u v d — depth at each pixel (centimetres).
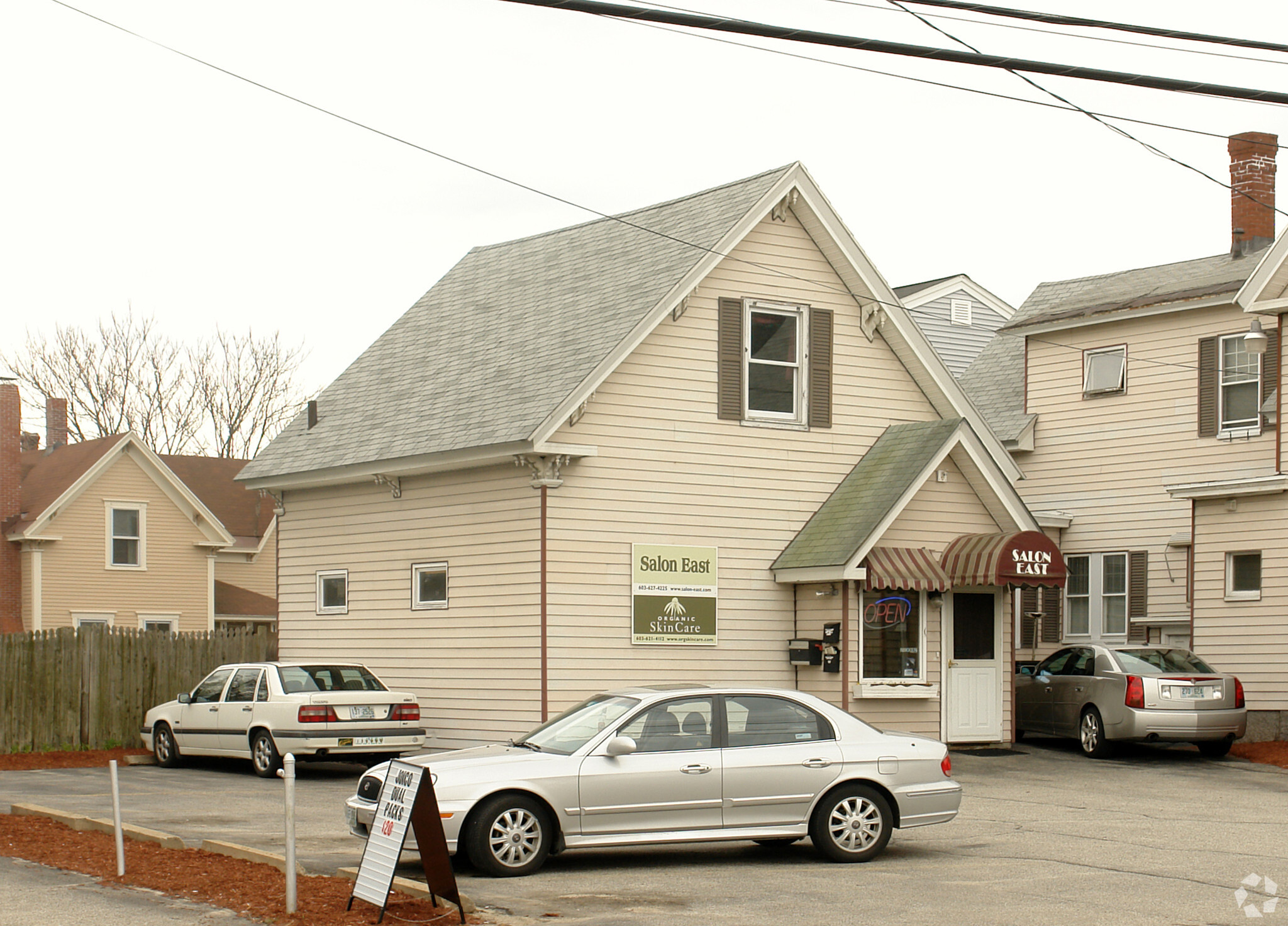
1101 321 2888
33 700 2405
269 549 4994
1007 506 2270
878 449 2317
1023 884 1159
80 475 4241
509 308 2458
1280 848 1356
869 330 2369
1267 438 2606
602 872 1220
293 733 1938
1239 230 2936
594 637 2047
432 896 1015
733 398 2216
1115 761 2152
